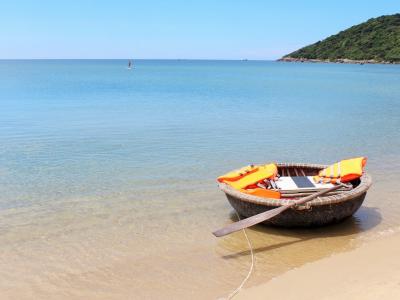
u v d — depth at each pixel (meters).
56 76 86.31
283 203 8.20
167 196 10.89
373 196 10.94
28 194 11.00
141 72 115.88
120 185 11.77
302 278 6.76
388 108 30.55
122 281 6.82
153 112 27.97
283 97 39.19
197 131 20.52
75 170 13.27
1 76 85.06
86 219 9.38
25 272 7.11
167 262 7.45
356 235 8.49
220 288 6.56
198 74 101.25
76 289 6.59
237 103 33.84
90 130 20.62
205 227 8.98
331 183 9.45
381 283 6.32
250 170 9.60
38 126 21.72
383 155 15.72
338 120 24.50
